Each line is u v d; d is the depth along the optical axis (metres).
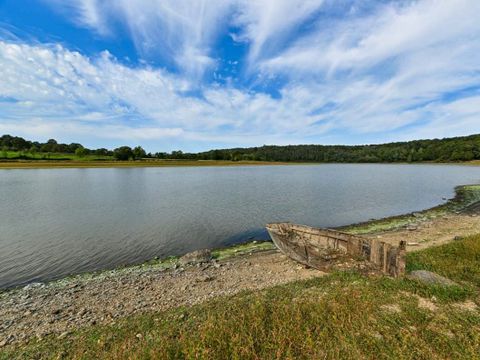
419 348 4.72
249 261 13.14
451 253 9.81
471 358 4.44
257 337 5.13
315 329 5.41
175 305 8.41
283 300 6.96
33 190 38.75
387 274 8.46
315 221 22.20
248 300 7.34
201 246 16.11
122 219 22.23
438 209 26.38
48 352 5.72
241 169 104.44
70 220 21.77
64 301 9.14
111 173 76.00
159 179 59.00
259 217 23.31
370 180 55.75
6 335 7.00
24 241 16.39
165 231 18.95
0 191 37.47
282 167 121.44
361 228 19.66
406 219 22.31
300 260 11.88
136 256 14.33
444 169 89.50
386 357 4.52
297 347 4.84
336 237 10.91
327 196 34.66
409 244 14.27
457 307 6.06
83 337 6.32
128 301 8.98
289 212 25.28
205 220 22.11
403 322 5.51
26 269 12.46
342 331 5.29
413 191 39.22
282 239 12.40
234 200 31.62
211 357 4.59
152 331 6.11
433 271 8.24
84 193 36.59
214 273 11.65
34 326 7.46
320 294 7.28
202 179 59.53
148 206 27.86
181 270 12.13
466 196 33.84
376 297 6.63
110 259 13.84
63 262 13.35
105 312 8.21
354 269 9.41
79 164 105.88
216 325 5.68
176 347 5.02
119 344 5.56
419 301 6.40
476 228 17.50
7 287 10.65
